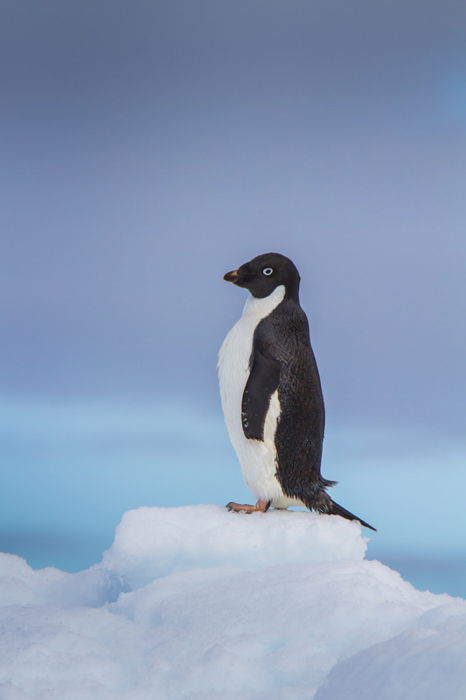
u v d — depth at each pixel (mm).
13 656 10461
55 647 10930
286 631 10750
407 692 8328
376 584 11727
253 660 10375
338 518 16078
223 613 11539
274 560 15586
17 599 14086
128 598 13133
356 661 9141
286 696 9398
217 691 9750
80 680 10227
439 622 10219
